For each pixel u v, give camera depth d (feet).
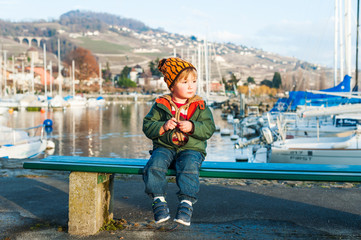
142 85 585.22
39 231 12.89
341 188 18.74
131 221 13.88
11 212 14.96
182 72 11.05
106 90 526.16
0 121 135.33
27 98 204.64
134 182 20.16
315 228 13.12
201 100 11.44
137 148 76.28
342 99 64.90
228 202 16.22
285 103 95.40
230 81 508.12
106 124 128.67
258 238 12.25
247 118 99.76
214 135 97.71
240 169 11.52
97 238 12.13
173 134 11.07
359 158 37.96
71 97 260.62
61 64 596.29
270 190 18.29
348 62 80.94
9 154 49.06
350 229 13.05
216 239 12.13
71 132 103.50
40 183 19.88
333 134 54.29
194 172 10.57
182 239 12.09
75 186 12.44
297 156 39.68
